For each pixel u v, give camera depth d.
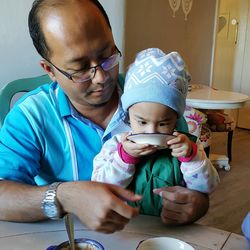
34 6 0.88
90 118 1.01
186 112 2.60
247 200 2.53
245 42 4.61
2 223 0.76
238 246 0.70
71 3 0.81
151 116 0.80
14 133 0.92
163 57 0.83
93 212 0.59
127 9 2.49
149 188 0.82
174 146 0.77
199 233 0.75
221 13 4.72
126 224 0.69
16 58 1.86
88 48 0.81
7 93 1.34
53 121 0.97
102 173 0.83
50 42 0.83
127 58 2.59
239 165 3.29
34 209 0.72
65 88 0.91
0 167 0.86
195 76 3.72
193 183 0.82
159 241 0.62
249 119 4.69
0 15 1.76
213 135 4.34
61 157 0.97
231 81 4.83
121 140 0.85
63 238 0.71
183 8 3.25
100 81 0.85
